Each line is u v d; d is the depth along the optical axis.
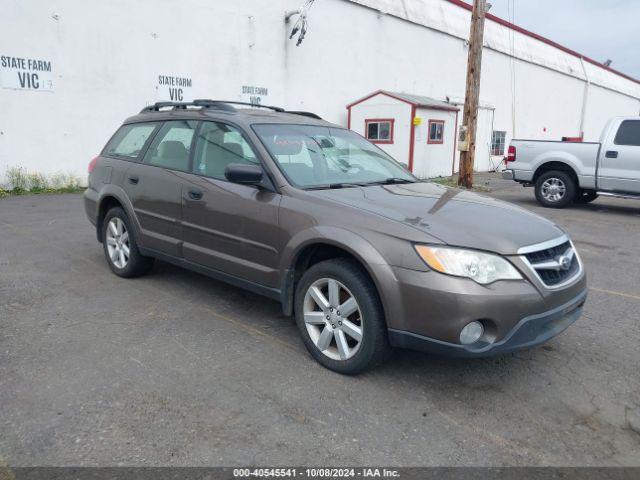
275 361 3.69
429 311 3.06
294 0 15.71
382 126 17.08
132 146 5.37
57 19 11.21
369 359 3.34
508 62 24.88
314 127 4.76
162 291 5.05
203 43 13.77
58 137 11.62
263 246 3.89
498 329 3.05
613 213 10.90
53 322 4.25
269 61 15.35
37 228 7.71
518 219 3.62
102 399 3.14
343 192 3.86
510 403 3.25
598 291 5.54
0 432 2.79
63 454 2.64
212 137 4.51
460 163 13.78
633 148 10.12
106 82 12.17
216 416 3.01
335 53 17.17
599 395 3.38
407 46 19.73
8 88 10.74
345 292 3.51
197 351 3.81
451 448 2.79
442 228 3.25
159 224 4.81
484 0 12.77
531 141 11.43
